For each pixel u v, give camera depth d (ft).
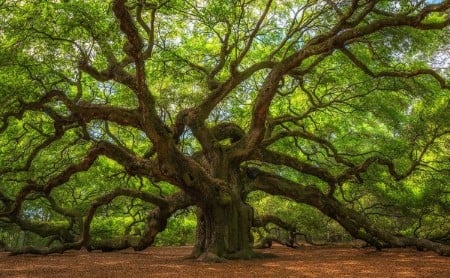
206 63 89.71
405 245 85.10
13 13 57.36
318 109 93.97
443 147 103.76
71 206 117.39
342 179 84.02
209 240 67.10
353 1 62.28
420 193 105.81
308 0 75.87
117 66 58.39
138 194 72.28
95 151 64.75
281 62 65.57
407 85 83.30
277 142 103.76
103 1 59.62
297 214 129.39
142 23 60.39
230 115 103.81
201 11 70.69
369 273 49.57
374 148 104.63
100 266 58.70
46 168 99.25
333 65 85.35
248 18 81.25
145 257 75.72
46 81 67.82
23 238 139.03
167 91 90.07
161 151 59.41
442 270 53.21
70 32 58.54
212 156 72.13
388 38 74.02
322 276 46.37
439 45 81.92
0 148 94.02
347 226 86.22
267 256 71.05
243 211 69.51
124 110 62.08
